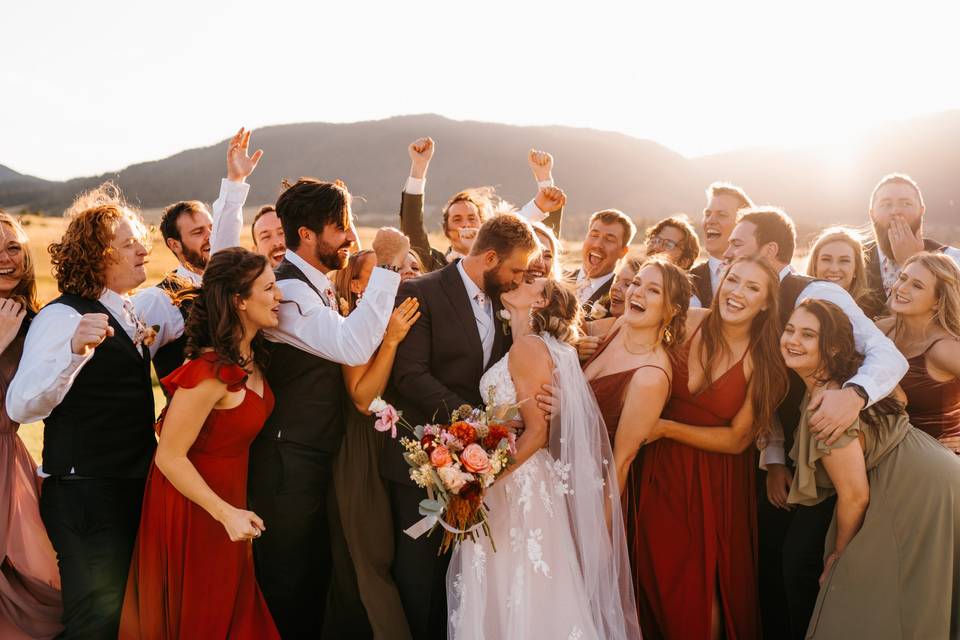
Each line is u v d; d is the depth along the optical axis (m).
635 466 4.53
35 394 3.53
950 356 4.32
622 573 4.08
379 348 4.18
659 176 181.00
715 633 4.31
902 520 3.98
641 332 4.33
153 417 4.14
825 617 4.10
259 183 192.38
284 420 4.15
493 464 3.70
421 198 6.47
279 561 4.20
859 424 4.05
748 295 4.21
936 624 3.91
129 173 198.38
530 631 3.90
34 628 4.05
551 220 6.36
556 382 4.06
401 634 4.21
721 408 4.32
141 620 3.78
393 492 4.37
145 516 3.82
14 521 4.01
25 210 146.25
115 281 3.98
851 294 5.11
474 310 4.31
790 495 4.29
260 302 3.76
